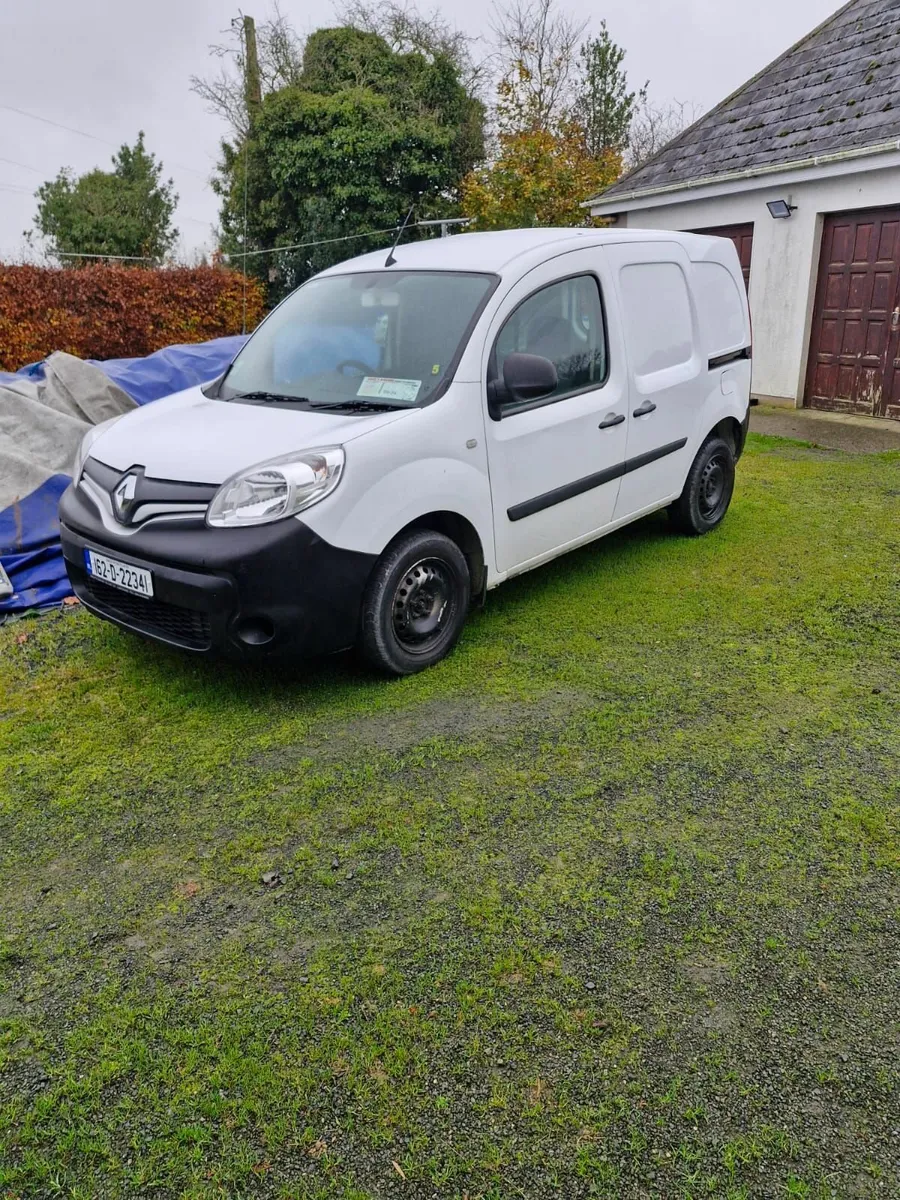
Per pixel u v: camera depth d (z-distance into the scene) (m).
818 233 10.17
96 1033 2.11
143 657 4.12
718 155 11.43
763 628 4.32
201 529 3.35
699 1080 1.95
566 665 3.96
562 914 2.45
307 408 3.90
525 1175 1.76
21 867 2.72
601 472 4.62
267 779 3.13
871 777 3.07
